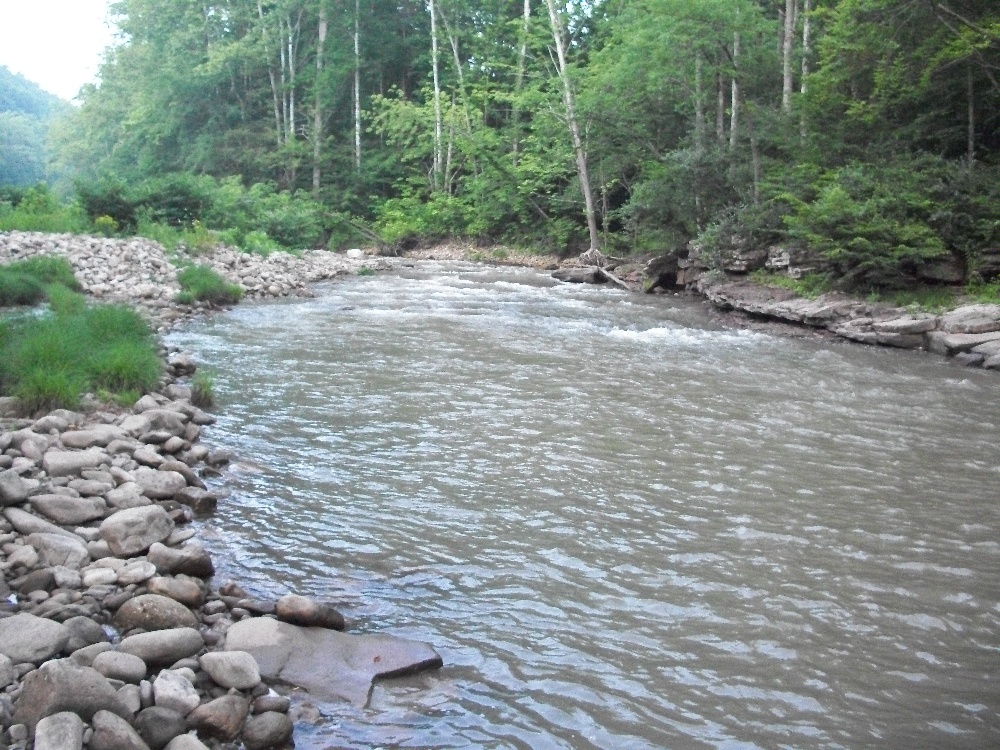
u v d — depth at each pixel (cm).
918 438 929
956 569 593
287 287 2131
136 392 921
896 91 2131
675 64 2530
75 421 791
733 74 2306
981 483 780
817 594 549
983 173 1816
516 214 3931
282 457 792
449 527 639
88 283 1767
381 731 389
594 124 3134
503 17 4409
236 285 1919
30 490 597
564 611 515
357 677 427
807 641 489
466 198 4097
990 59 1980
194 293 1767
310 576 547
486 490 722
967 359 1370
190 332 1453
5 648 393
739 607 528
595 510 684
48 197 2770
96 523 579
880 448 887
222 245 2495
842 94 2258
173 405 896
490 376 1183
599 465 800
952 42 1917
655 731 400
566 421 954
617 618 509
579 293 2348
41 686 350
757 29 2286
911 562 603
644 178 3053
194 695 381
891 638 497
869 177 1845
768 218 2016
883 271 1720
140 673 392
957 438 931
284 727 377
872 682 450
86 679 357
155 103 5331
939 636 501
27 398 818
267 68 5181
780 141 2256
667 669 455
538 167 3672
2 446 678
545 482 747
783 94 2419
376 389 1082
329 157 4788
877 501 726
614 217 3344
